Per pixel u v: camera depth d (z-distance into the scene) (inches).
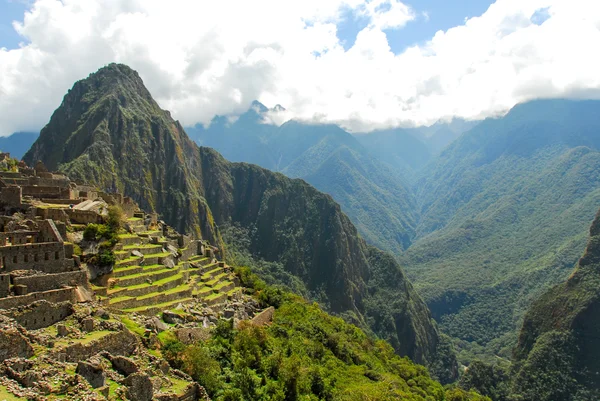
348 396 3363.7
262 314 3887.8
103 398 1346.0
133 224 3836.1
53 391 1307.8
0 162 4379.9
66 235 2516.0
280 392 2490.2
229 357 2508.6
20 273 1983.3
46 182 3769.7
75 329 1734.7
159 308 2669.8
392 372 5580.7
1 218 2455.7
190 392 1770.4
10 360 1376.7
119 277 2753.4
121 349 1777.8
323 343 4448.8
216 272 4269.2
